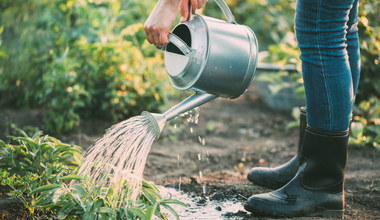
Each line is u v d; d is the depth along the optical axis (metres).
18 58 3.63
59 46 3.55
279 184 2.18
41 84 3.54
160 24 1.61
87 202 1.57
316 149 1.78
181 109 1.70
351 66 1.89
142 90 3.60
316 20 1.62
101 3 3.78
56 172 1.83
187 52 1.64
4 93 3.68
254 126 4.03
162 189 2.24
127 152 1.65
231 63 1.68
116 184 1.63
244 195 2.14
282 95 4.43
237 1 6.52
